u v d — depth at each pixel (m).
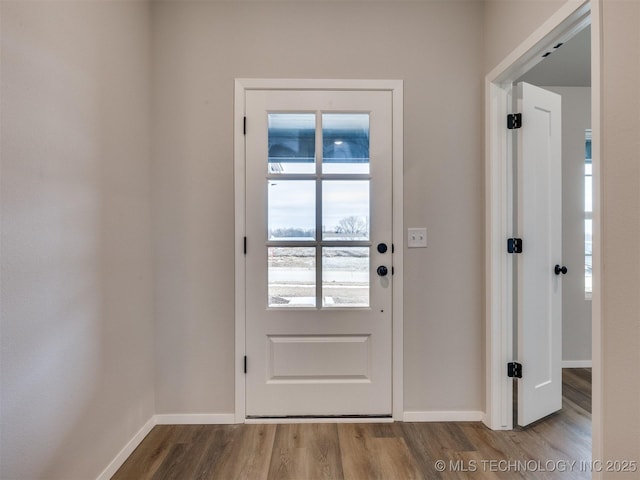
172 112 1.93
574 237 2.83
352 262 1.98
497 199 1.87
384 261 1.97
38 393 1.13
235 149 1.94
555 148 1.98
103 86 1.49
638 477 1.03
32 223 1.10
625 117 1.04
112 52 1.55
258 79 1.94
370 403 1.97
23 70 1.07
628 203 1.04
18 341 1.05
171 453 1.68
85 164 1.37
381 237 1.97
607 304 1.11
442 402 1.97
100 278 1.46
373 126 1.96
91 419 1.40
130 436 1.68
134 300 1.73
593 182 1.15
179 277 1.94
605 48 1.10
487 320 1.91
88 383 1.38
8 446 1.02
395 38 1.96
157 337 1.94
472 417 1.97
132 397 1.71
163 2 1.93
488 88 1.89
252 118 1.95
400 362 1.96
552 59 2.40
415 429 1.88
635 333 1.03
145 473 1.54
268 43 1.95
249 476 1.52
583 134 2.83
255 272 1.96
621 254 1.06
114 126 1.57
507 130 1.88
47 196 1.17
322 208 1.98
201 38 1.94
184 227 1.94
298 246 1.97
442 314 1.97
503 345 1.87
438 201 1.97
